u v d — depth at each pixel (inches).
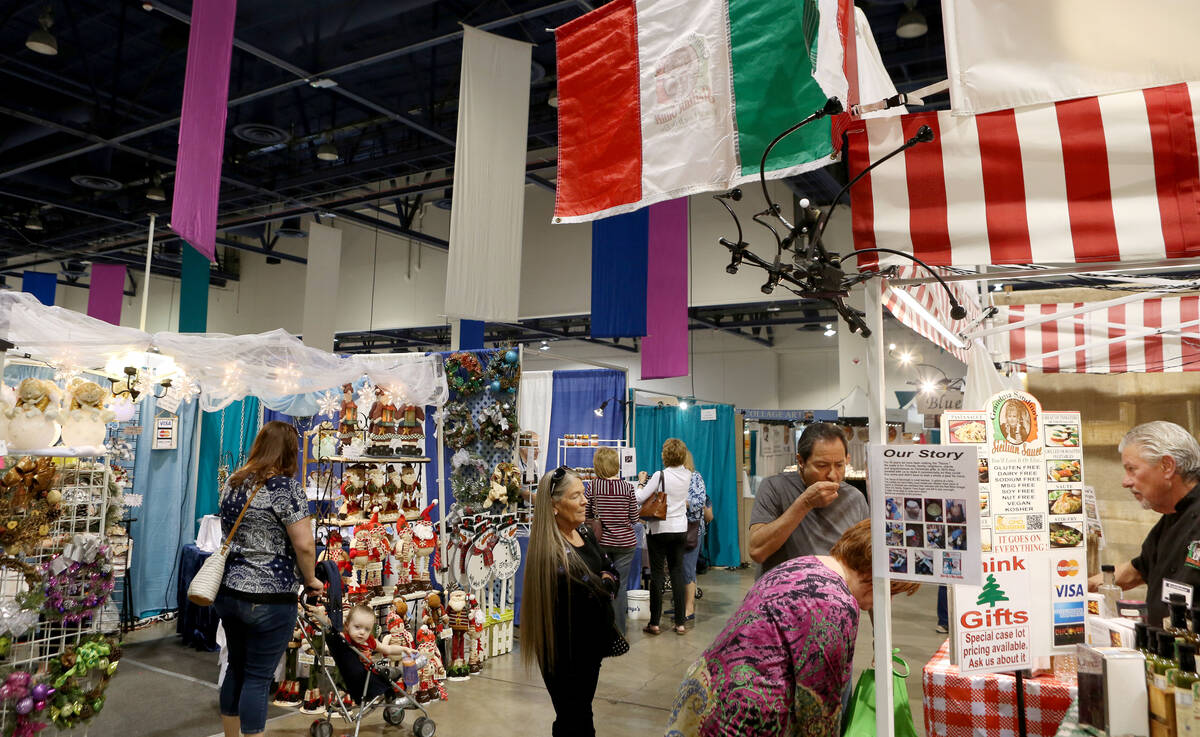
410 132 388.5
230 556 123.4
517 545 218.8
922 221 62.9
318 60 286.4
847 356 515.5
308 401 225.5
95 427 128.3
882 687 62.9
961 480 60.3
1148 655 63.4
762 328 616.1
